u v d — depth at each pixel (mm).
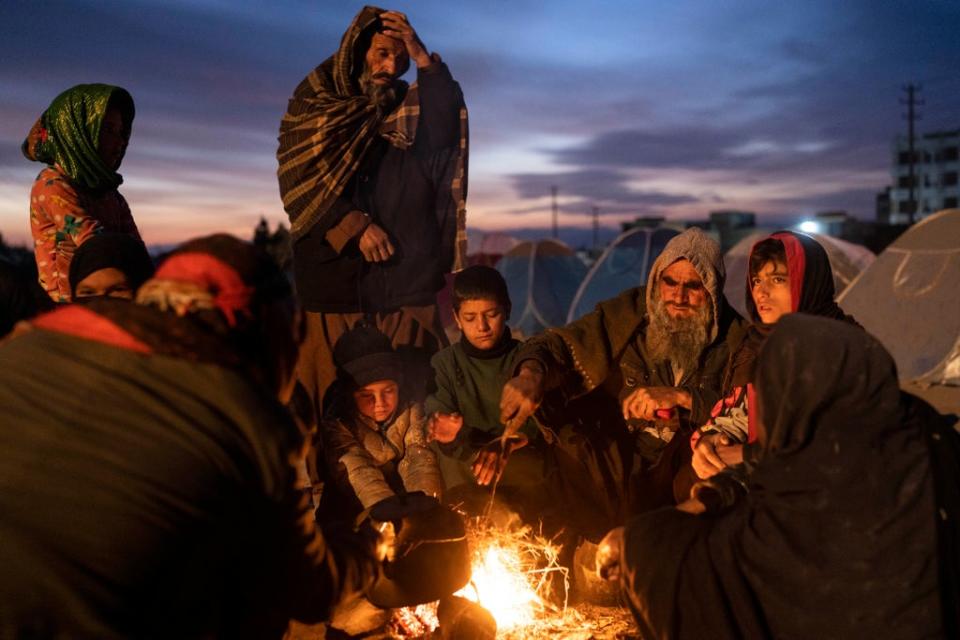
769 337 2342
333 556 2416
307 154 4438
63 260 4031
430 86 4637
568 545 3943
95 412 1938
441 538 2832
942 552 2148
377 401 3674
